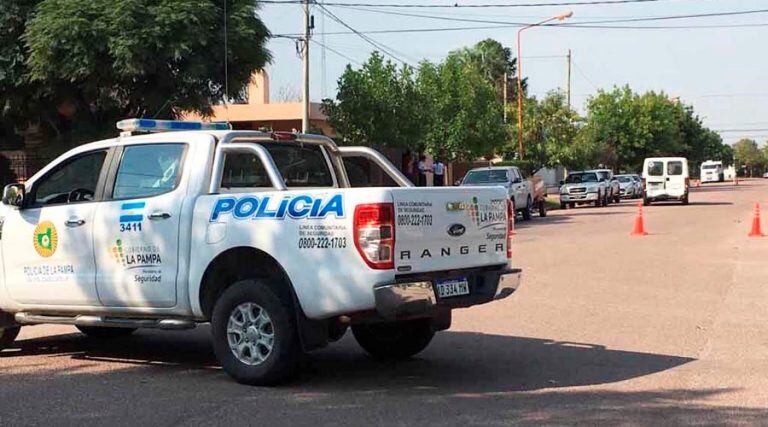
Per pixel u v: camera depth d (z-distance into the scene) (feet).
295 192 21.94
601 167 218.59
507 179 92.94
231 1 67.87
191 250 23.15
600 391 21.75
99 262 24.82
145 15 62.08
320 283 20.98
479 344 28.35
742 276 45.27
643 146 237.45
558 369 24.41
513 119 152.66
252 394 21.70
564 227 85.15
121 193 24.98
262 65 69.05
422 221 21.52
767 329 30.48
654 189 130.72
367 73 89.35
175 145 24.39
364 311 20.93
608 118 236.43
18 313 26.96
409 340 25.53
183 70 64.34
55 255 25.66
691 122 327.26
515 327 31.40
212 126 26.58
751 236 69.97
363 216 20.53
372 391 21.94
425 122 93.50
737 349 27.04
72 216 25.36
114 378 23.88
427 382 22.95
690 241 65.98
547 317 33.45
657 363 25.13
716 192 201.77
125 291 24.25
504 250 24.54
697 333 29.84
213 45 65.10
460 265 22.65
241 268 23.26
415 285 20.88
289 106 116.37
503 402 20.66
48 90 65.67
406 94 90.74
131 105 69.05
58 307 25.93
